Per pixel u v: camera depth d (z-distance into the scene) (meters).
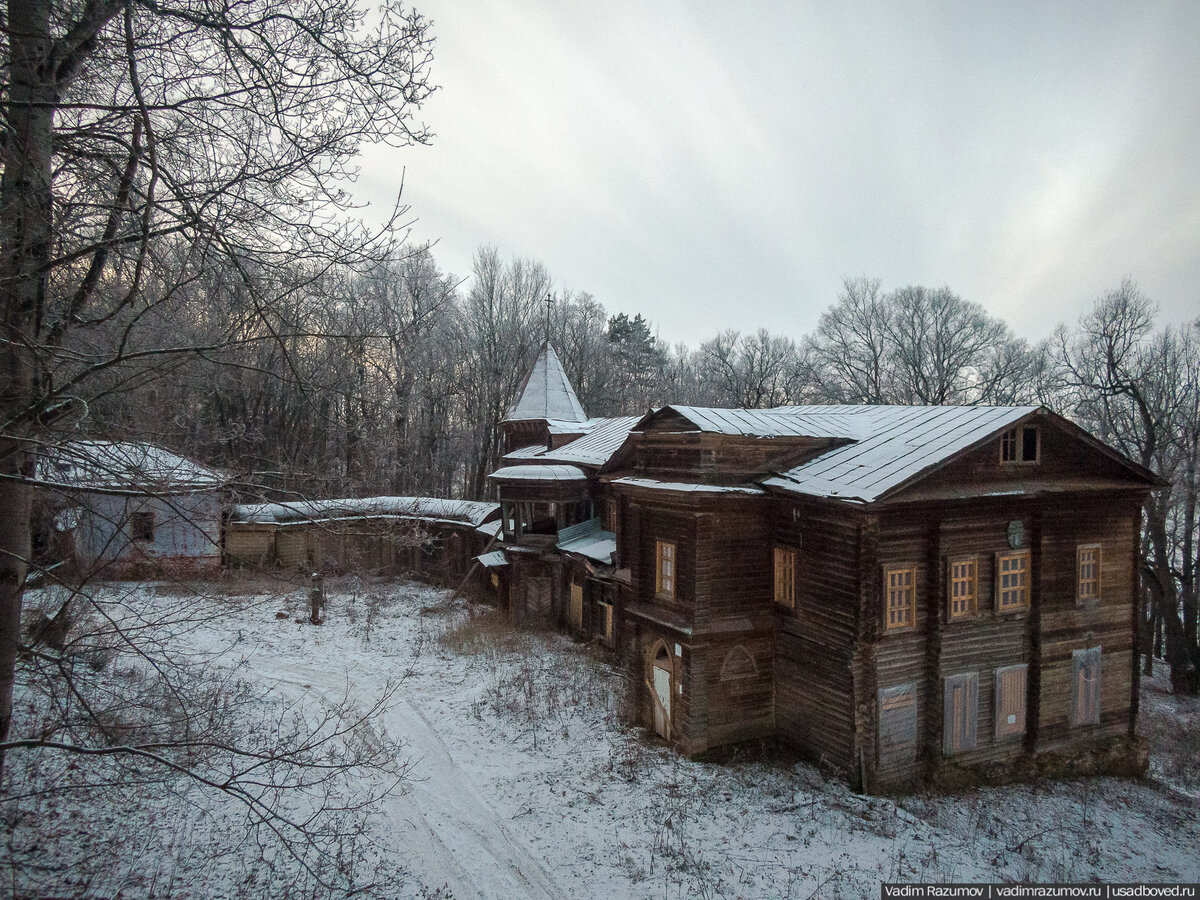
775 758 16.64
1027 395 53.31
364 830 12.59
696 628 16.64
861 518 15.05
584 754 16.73
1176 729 24.45
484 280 56.00
